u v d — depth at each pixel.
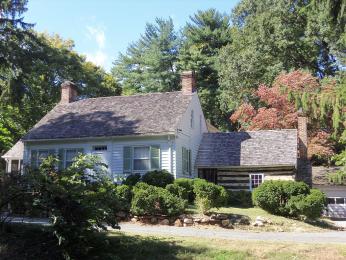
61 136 28.91
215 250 12.44
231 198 27.28
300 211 22.02
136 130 27.44
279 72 42.78
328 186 33.00
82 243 11.05
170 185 22.38
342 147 35.88
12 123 39.44
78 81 47.84
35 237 11.87
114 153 27.95
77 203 10.81
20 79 29.36
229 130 54.12
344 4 12.33
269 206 22.59
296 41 43.41
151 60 58.84
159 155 26.98
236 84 45.16
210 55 57.47
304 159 33.22
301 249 12.55
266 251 12.32
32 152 29.81
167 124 27.34
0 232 12.23
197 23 60.00
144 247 12.70
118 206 11.81
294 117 36.62
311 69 45.12
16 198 11.79
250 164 29.33
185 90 30.98
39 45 31.44
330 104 13.47
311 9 13.74
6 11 29.38
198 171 30.73
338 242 14.18
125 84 60.94
